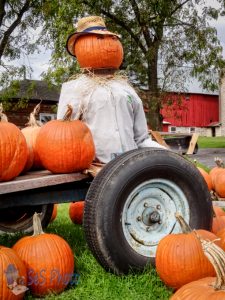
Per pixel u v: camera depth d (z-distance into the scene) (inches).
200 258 124.0
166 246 127.8
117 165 140.8
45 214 206.4
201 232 131.4
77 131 153.2
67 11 749.3
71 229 216.8
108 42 185.0
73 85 181.9
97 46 183.3
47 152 151.6
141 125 188.2
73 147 150.4
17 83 1009.5
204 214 151.5
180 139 400.8
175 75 904.9
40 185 141.9
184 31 901.2
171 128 2148.1
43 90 1405.0
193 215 149.9
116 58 187.2
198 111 2191.2
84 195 158.1
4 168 137.8
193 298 88.0
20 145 143.2
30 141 165.3
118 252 136.1
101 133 173.9
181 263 123.8
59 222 241.3
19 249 130.0
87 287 131.7
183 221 130.5
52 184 144.6
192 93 2178.9
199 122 2192.4
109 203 136.0
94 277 136.8
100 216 135.4
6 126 143.4
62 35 740.0
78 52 188.4
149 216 145.3
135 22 888.3
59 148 149.9
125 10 883.4
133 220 143.0
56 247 130.9
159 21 873.5
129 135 178.2
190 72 904.3
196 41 893.8
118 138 174.4
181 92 926.4
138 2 866.8
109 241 135.0
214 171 290.4
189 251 124.6
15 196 145.2
